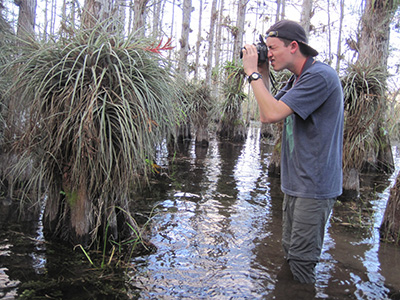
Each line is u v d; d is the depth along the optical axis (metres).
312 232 1.87
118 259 2.23
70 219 2.42
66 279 1.93
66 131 2.32
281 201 3.85
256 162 6.68
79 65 2.32
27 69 2.36
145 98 2.32
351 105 4.23
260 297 1.82
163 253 2.36
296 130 1.89
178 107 3.04
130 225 2.67
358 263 2.33
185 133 9.67
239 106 10.97
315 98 1.76
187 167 5.75
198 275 2.06
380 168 6.43
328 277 2.09
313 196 1.83
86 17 2.70
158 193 3.96
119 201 2.60
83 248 2.38
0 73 2.56
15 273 1.95
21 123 2.91
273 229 2.93
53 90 2.34
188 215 3.21
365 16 5.77
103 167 2.25
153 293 1.83
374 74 4.23
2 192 3.36
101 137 2.10
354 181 4.25
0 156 3.38
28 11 3.90
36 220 2.80
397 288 1.99
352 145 4.16
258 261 2.28
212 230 2.85
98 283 1.90
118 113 2.22
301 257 1.93
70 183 2.40
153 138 2.60
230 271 2.12
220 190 4.26
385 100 4.34
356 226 3.15
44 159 2.47
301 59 1.94
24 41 2.51
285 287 1.93
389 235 2.89
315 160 1.83
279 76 5.75
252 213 3.36
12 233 2.52
